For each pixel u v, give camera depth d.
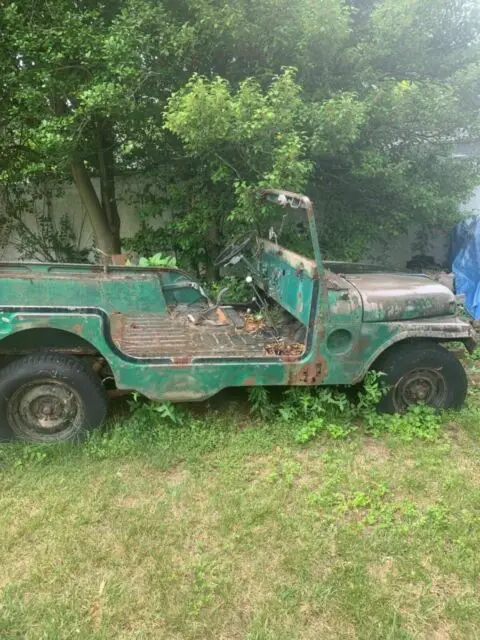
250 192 5.16
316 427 4.12
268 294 4.88
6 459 3.67
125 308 4.95
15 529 3.06
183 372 3.83
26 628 2.48
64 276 4.87
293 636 2.47
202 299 5.39
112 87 5.40
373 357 4.10
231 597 2.67
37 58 5.70
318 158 6.40
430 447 4.02
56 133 5.73
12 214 8.37
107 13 6.20
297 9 5.59
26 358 3.79
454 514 3.29
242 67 6.21
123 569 2.83
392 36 5.98
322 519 3.23
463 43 6.59
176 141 6.46
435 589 2.77
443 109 5.94
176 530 3.10
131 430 3.96
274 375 3.97
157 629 2.50
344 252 6.99
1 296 4.62
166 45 5.65
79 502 3.30
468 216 7.41
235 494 3.41
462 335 4.21
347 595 2.68
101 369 4.23
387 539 3.05
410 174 6.82
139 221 8.24
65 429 3.92
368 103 5.83
